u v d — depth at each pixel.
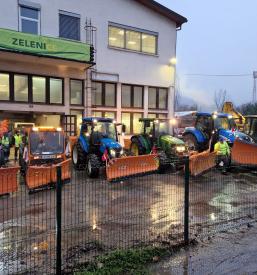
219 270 4.78
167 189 9.94
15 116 16.88
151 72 20.75
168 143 12.66
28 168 9.23
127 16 19.61
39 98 16.78
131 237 6.06
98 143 12.07
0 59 15.43
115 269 4.68
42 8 16.67
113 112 19.34
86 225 6.75
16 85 16.06
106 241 5.86
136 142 13.84
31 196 8.98
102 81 18.89
